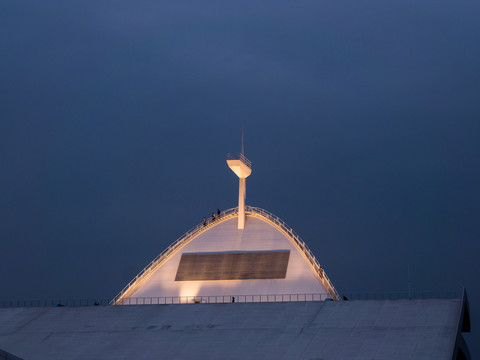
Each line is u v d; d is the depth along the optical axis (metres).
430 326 82.12
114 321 93.12
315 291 100.81
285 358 79.50
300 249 107.75
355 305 89.56
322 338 82.69
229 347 83.38
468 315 91.56
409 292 91.00
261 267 105.62
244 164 113.56
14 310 98.94
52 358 85.06
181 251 111.31
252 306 92.69
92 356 84.75
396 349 78.31
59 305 100.00
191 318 91.56
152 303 103.62
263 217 113.75
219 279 105.25
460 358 87.94
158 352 84.12
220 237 112.06
